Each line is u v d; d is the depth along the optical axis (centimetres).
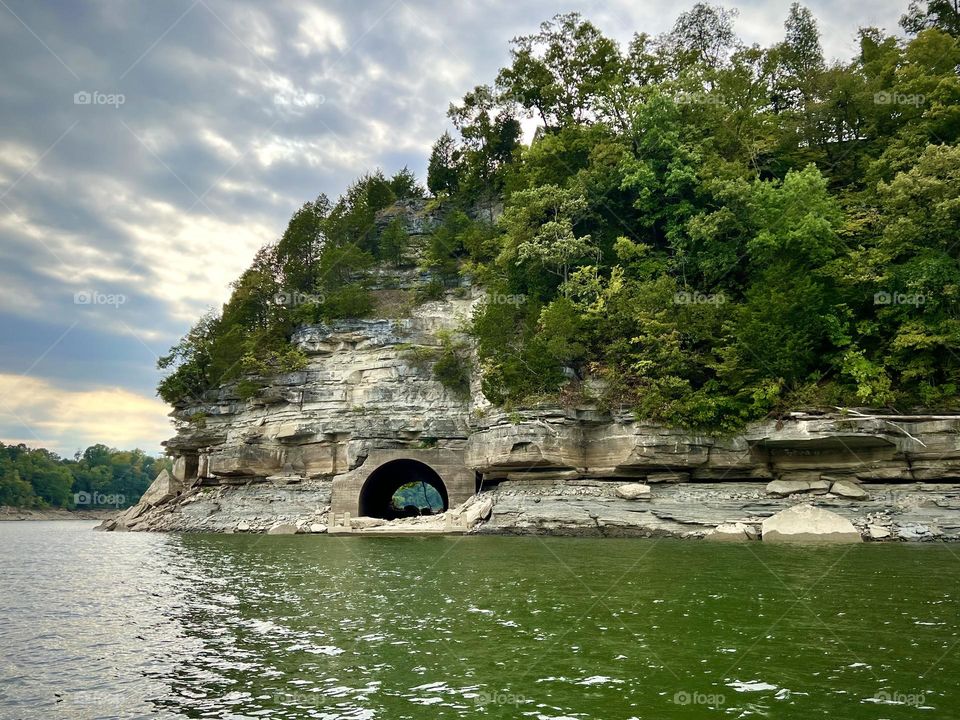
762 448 4450
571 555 3322
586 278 5378
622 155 5809
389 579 2712
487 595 2292
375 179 9775
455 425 6162
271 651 1638
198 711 1245
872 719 1150
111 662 1586
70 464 16562
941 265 4184
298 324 7731
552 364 5044
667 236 5419
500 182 8081
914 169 4303
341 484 5678
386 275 7775
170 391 8262
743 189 5044
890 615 1894
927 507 3922
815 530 3806
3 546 5141
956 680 1346
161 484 7919
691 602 2100
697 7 7288
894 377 4388
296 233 9075
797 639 1653
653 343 4791
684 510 4291
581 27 7475
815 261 4875
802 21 7006
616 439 4756
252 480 6844
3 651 1702
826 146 6094
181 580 2894
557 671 1430
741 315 4688
